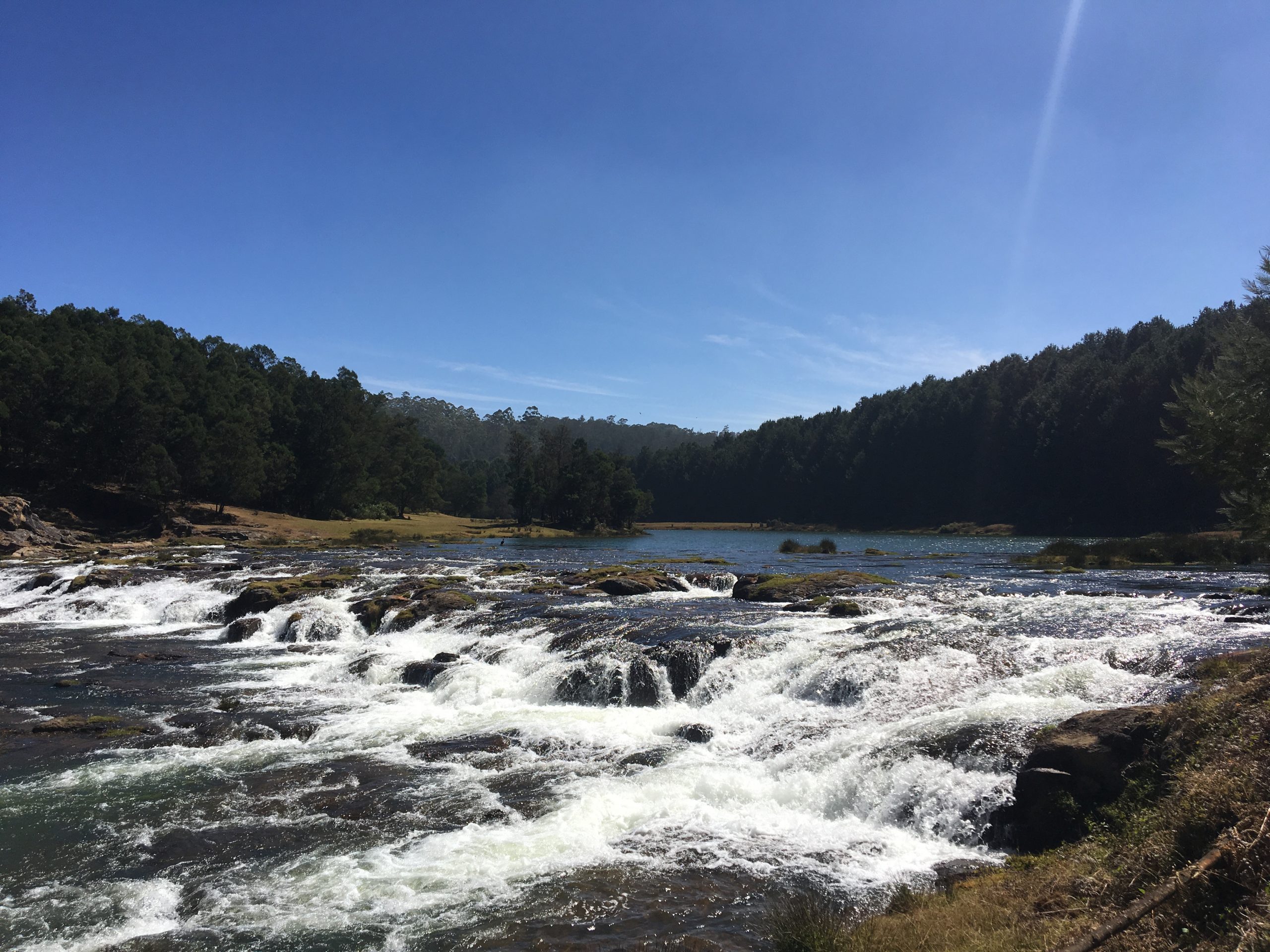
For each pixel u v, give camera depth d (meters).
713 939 7.29
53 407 67.44
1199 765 7.52
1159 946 5.45
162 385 74.31
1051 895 6.77
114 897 8.53
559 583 30.12
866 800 10.37
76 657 21.80
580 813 10.45
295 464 86.31
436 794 11.33
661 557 46.88
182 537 60.31
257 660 21.19
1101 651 13.82
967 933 6.36
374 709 16.17
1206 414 8.50
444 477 145.38
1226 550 37.69
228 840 9.95
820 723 13.05
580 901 8.17
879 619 19.59
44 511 61.06
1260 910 5.30
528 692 16.62
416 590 27.22
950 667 13.94
